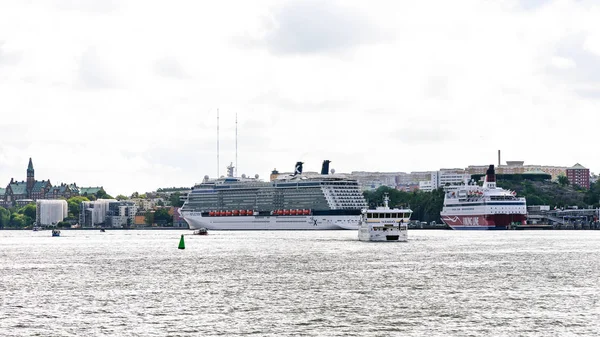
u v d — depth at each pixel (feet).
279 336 384.88
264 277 624.18
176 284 578.66
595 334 386.11
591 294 514.68
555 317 427.74
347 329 400.47
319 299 495.41
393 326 407.23
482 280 597.11
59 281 606.55
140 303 481.05
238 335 386.73
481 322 416.05
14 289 554.05
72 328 402.93
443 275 633.61
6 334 389.39
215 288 552.00
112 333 391.24
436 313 442.91
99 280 611.88
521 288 547.49
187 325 409.69
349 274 643.45
